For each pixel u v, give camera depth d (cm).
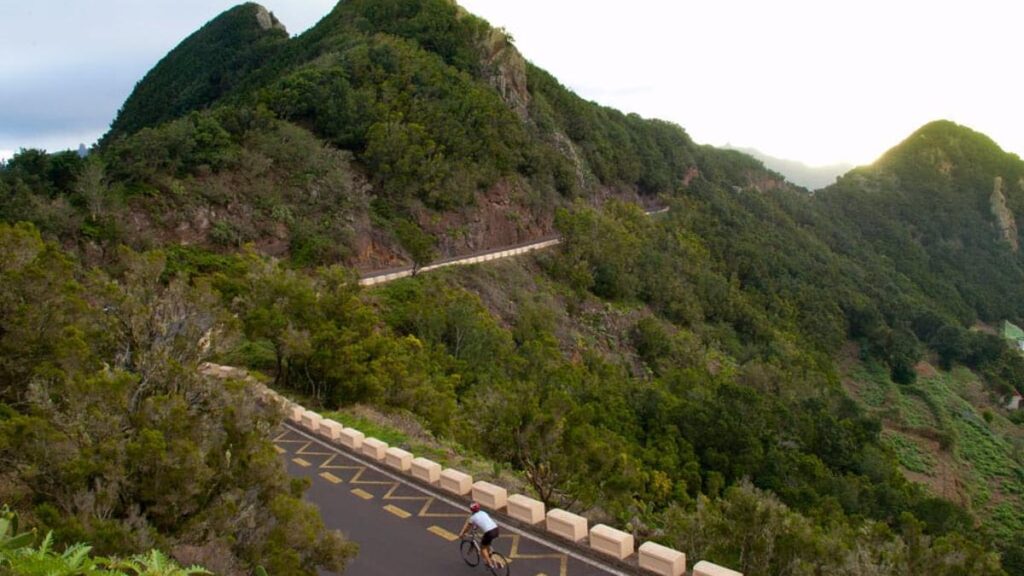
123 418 1323
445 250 6406
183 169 5031
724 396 4922
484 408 2333
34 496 1263
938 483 6550
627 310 7294
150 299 2127
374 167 6444
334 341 3008
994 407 9750
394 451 2086
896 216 17838
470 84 8394
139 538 1055
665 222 10300
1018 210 19188
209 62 12069
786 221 14238
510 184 7856
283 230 5194
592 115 12269
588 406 3234
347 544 1287
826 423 5488
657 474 3077
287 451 2267
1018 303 15875
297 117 6550
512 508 1680
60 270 2075
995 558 1945
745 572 1574
